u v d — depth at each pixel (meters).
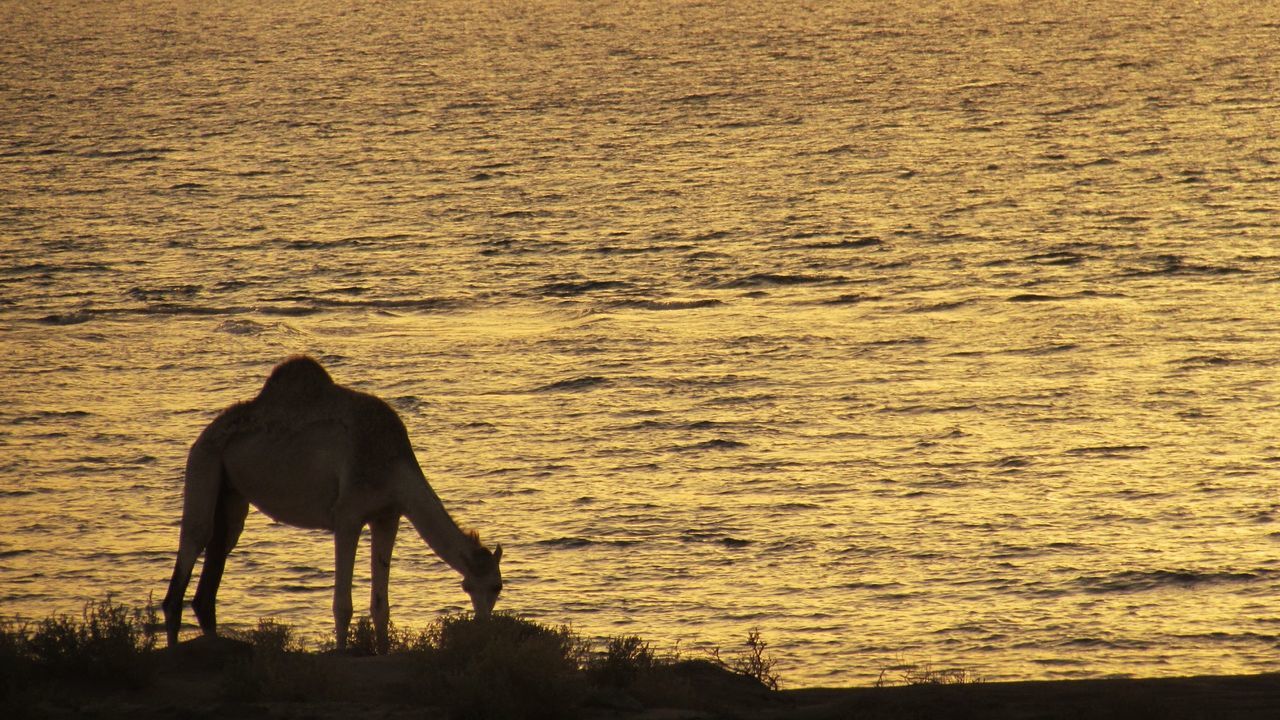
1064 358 193.62
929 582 104.06
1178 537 115.50
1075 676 81.12
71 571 106.69
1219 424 157.12
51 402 173.88
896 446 149.50
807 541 115.50
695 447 149.88
